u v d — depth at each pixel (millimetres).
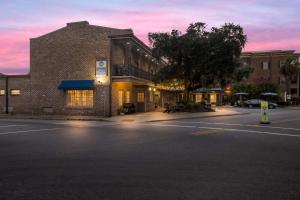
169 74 33625
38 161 8734
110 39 27719
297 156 9430
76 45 28734
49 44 29562
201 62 31109
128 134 14969
